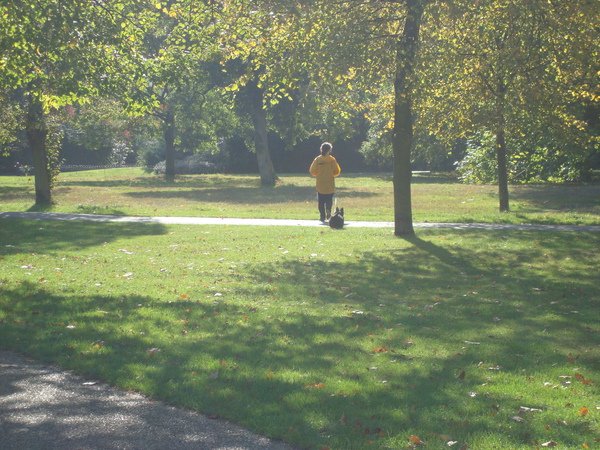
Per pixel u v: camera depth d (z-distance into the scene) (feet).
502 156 93.35
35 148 104.42
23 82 56.70
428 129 85.87
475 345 31.78
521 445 20.79
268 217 88.07
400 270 51.31
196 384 26.00
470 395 25.13
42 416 23.44
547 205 102.17
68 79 50.19
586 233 69.51
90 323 35.12
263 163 170.91
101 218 86.28
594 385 26.53
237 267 52.37
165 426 22.59
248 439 21.62
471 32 67.26
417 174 213.87
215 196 131.64
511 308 39.32
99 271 50.75
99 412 23.81
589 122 118.32
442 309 39.09
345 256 57.31
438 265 53.26
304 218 87.04
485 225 77.77
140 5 57.16
